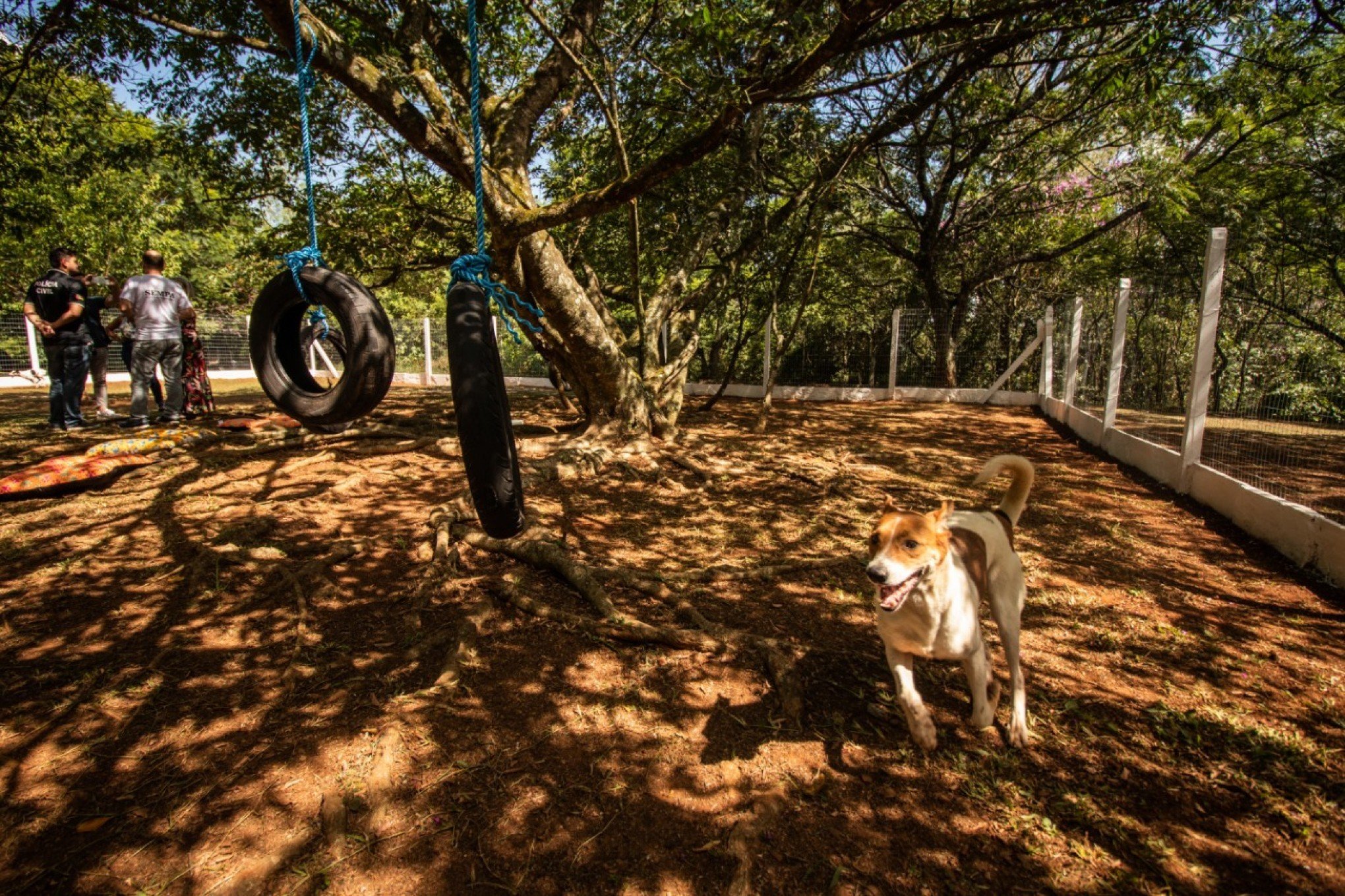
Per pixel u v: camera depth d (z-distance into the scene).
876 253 17.47
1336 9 6.89
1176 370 7.54
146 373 8.43
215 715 3.11
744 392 16.81
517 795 2.63
